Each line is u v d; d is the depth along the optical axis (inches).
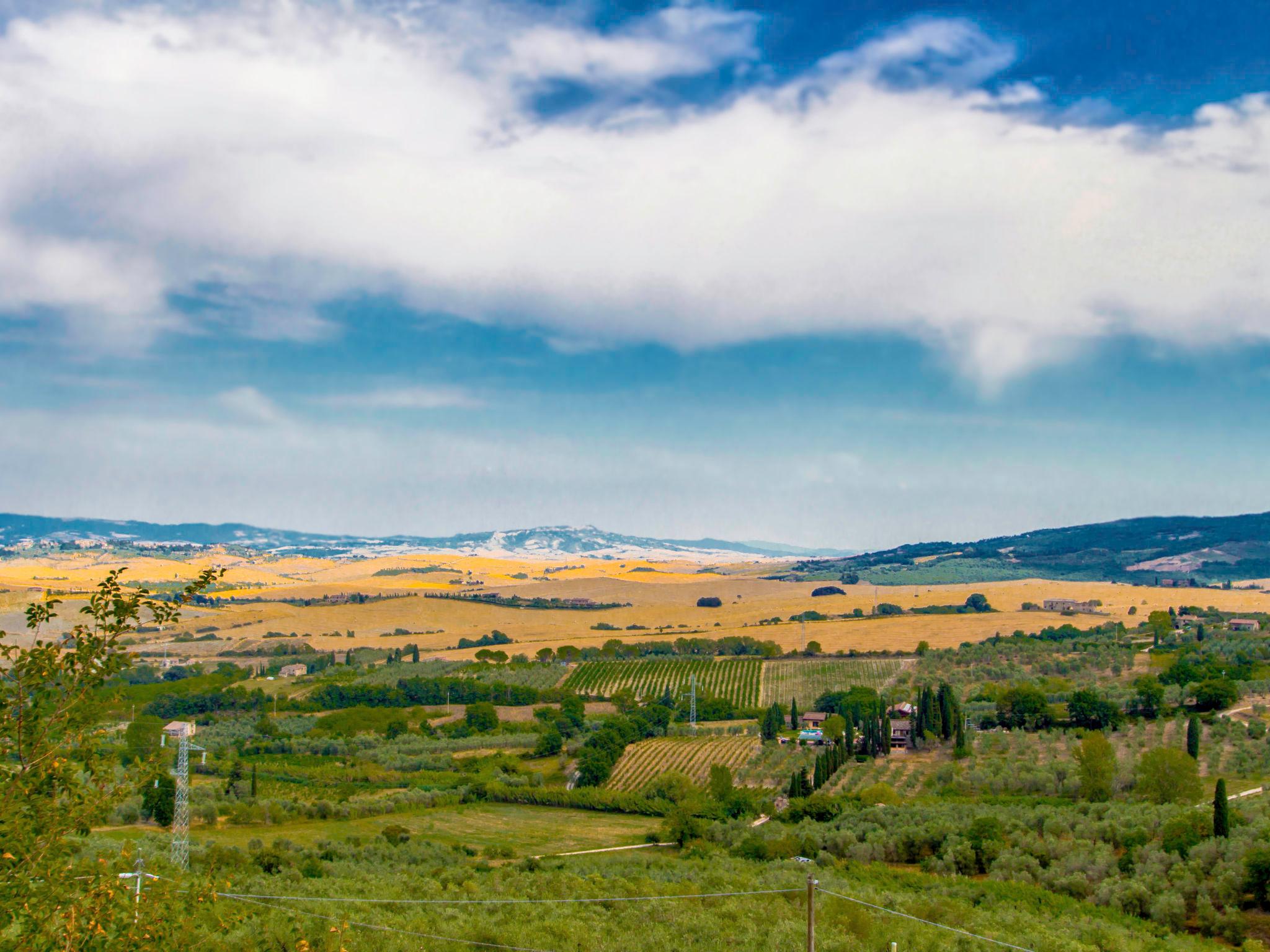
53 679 898.7
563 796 4842.5
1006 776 4628.4
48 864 850.8
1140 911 2541.8
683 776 5068.9
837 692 7691.9
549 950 2087.8
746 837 3722.9
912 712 6437.0
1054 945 2066.9
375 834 4109.3
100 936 856.3
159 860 2731.3
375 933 2149.4
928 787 4717.0
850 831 3570.4
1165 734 5305.1
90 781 923.4
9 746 876.0
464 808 4746.6
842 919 2276.1
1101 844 3024.1
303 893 2635.3
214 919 1820.9
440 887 2778.1
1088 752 4229.8
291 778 5241.1
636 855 3725.4
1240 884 2461.9
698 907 2456.9
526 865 3390.7
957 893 2689.5
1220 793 2864.2
